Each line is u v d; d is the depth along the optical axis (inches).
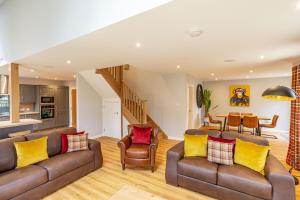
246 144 96.4
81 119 199.9
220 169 89.9
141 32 76.0
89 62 138.9
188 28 72.5
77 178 109.0
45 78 261.9
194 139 110.4
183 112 210.5
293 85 132.0
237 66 163.0
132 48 100.1
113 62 140.3
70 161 104.0
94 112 217.2
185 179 98.2
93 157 121.3
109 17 67.9
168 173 104.0
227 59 131.8
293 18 63.9
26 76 233.5
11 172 85.7
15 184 78.2
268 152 95.2
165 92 218.2
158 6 55.0
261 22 67.3
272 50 106.5
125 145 125.6
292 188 73.3
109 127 222.1
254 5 54.7
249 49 103.9
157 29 73.0
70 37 84.1
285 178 74.0
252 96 273.6
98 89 212.8
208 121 280.5
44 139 107.5
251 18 63.9
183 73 207.6
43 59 125.6
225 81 294.7
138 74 207.0
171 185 103.7
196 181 94.4
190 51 108.3
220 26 71.0
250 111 275.7
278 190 74.4
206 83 310.7
